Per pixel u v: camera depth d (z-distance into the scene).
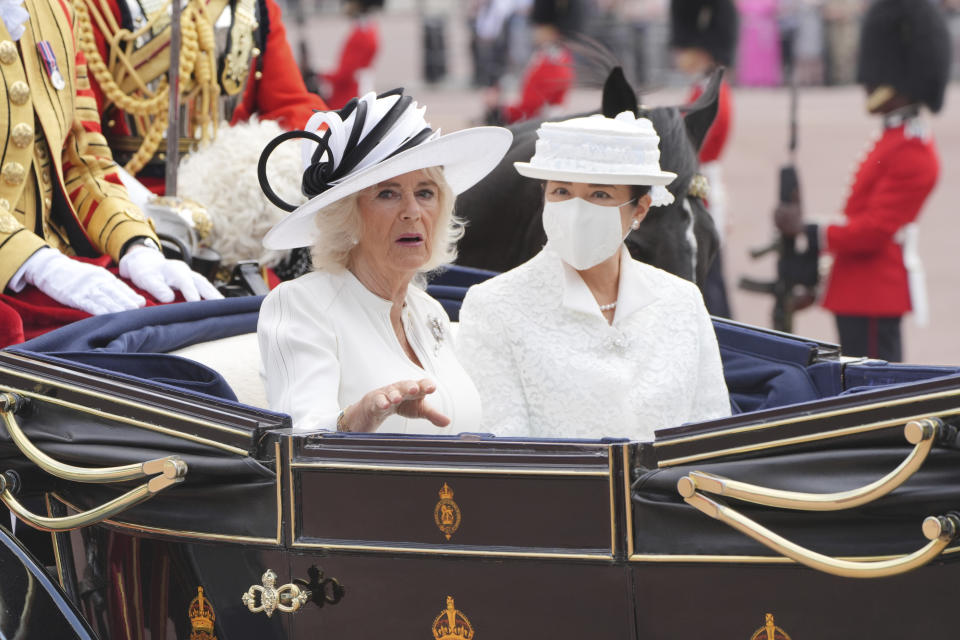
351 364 10.90
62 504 11.27
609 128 11.33
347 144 10.92
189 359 11.11
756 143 64.88
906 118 25.06
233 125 17.81
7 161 13.62
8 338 12.64
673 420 11.83
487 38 75.06
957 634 8.55
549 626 9.35
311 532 9.77
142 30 16.58
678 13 31.12
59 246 14.47
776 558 8.75
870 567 8.32
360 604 9.74
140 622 10.73
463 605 9.52
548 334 11.71
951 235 44.25
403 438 9.55
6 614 10.54
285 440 9.75
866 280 25.42
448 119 60.31
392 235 10.99
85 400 10.45
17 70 13.70
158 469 9.88
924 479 8.33
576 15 38.31
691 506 8.94
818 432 8.55
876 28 25.27
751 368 13.16
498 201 15.60
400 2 122.69
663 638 9.15
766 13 87.31
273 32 18.34
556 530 9.24
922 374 12.12
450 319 14.12
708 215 15.41
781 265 25.69
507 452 9.32
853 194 25.45
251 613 10.12
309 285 11.08
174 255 14.31
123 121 16.86
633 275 11.98
